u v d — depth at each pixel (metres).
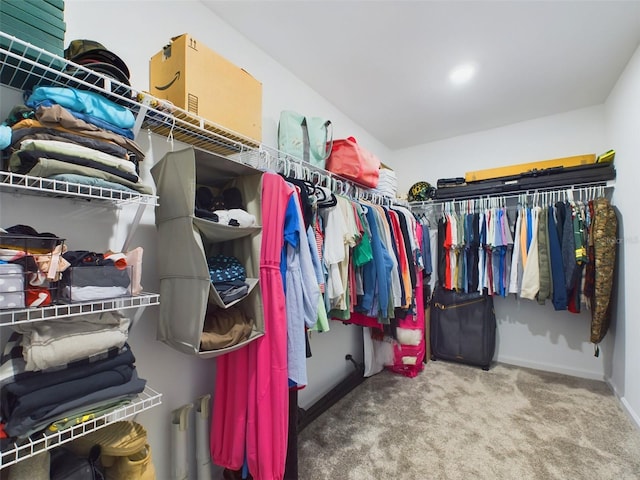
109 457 0.95
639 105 1.84
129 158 0.98
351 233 1.69
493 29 1.70
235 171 1.21
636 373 1.89
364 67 2.04
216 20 1.58
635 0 1.48
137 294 0.93
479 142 3.11
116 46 1.18
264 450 1.13
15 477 0.73
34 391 0.73
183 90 1.12
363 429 1.85
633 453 1.61
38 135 0.76
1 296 0.66
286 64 2.00
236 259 1.20
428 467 1.53
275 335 1.17
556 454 1.61
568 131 2.68
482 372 2.71
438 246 3.00
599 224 2.21
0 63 0.82
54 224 0.99
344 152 2.06
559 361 2.73
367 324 2.13
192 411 1.37
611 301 2.32
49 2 0.83
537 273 2.45
